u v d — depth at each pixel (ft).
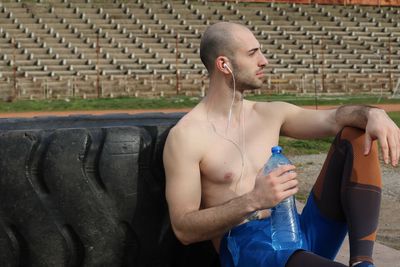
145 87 131.95
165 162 13.83
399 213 30.91
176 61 142.10
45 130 14.08
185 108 105.81
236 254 13.46
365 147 12.94
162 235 14.56
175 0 165.37
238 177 13.92
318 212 14.03
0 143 13.73
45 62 133.39
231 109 14.16
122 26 152.05
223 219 12.75
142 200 14.30
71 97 123.54
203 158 13.88
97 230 13.99
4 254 13.84
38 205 13.75
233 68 13.93
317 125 14.26
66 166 13.80
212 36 14.03
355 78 150.61
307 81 145.18
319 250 14.20
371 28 171.63
